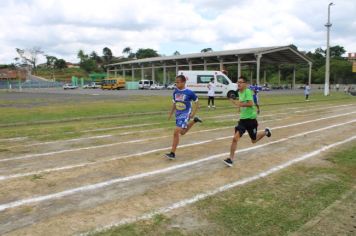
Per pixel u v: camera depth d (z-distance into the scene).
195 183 5.95
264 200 5.20
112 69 108.75
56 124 13.73
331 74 85.69
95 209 4.78
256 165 7.19
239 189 5.67
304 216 4.63
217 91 30.23
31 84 89.19
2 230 4.11
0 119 14.70
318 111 19.14
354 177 6.42
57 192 5.42
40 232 4.07
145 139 9.97
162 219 4.49
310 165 7.24
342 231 4.16
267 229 4.25
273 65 74.62
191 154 8.08
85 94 43.31
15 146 8.88
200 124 13.26
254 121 7.13
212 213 4.70
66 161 7.33
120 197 5.24
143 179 6.13
